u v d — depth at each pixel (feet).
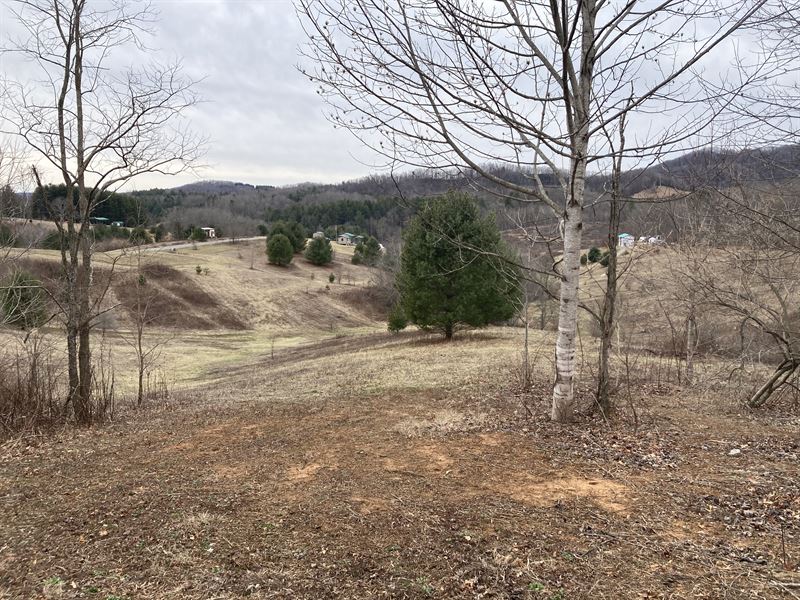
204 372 72.33
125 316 112.78
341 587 9.80
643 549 10.82
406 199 17.85
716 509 12.74
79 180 25.13
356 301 168.96
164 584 10.07
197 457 18.26
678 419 21.65
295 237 218.79
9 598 9.73
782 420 21.59
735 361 29.53
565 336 20.29
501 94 16.26
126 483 15.62
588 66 17.40
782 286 24.31
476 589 9.57
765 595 8.96
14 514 13.47
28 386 24.36
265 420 23.97
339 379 39.34
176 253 182.91
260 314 140.67
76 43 24.36
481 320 61.67
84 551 11.44
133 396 38.55
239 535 12.00
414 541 11.46
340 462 17.17
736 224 23.32
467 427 21.01
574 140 18.02
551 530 11.82
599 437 18.93
